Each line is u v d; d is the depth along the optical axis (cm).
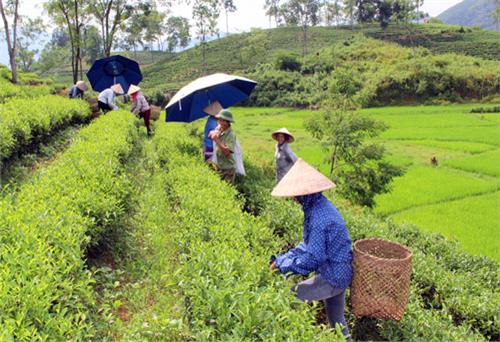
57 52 7875
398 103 6362
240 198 905
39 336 286
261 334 326
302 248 489
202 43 8694
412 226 1248
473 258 1114
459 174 2405
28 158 1019
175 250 605
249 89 1320
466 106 5862
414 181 2233
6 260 378
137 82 2020
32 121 1049
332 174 1719
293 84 6900
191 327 405
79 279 412
